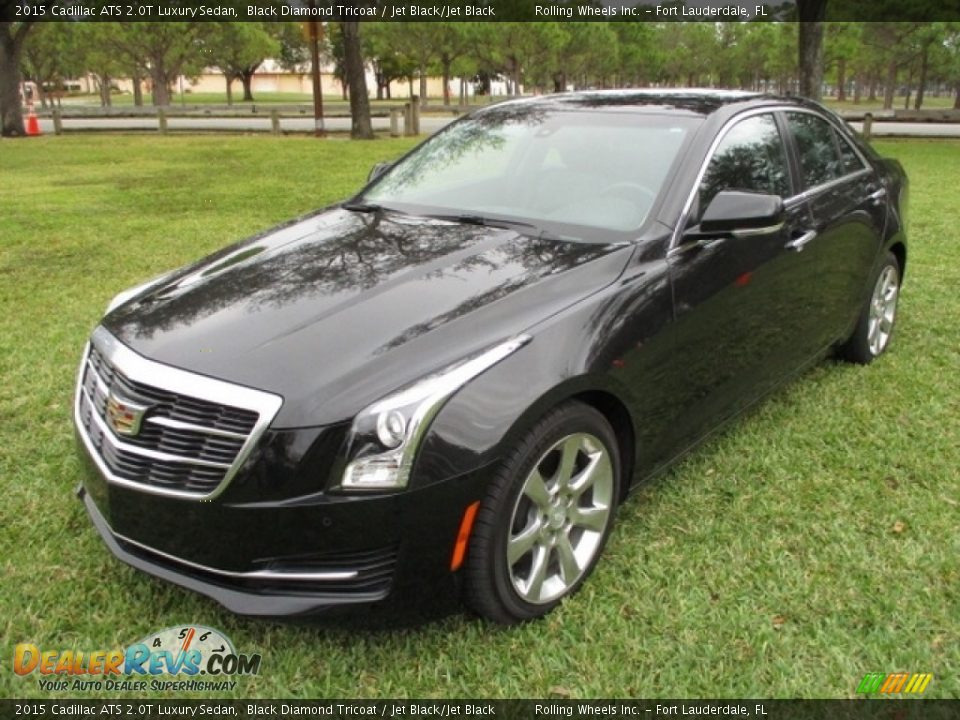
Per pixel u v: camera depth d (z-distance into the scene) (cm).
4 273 720
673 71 6888
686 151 357
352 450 242
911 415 440
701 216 341
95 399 290
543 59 4447
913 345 543
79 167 1528
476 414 250
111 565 312
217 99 6681
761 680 260
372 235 354
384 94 7162
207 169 1480
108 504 269
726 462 390
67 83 8150
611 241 327
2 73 2261
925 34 3672
